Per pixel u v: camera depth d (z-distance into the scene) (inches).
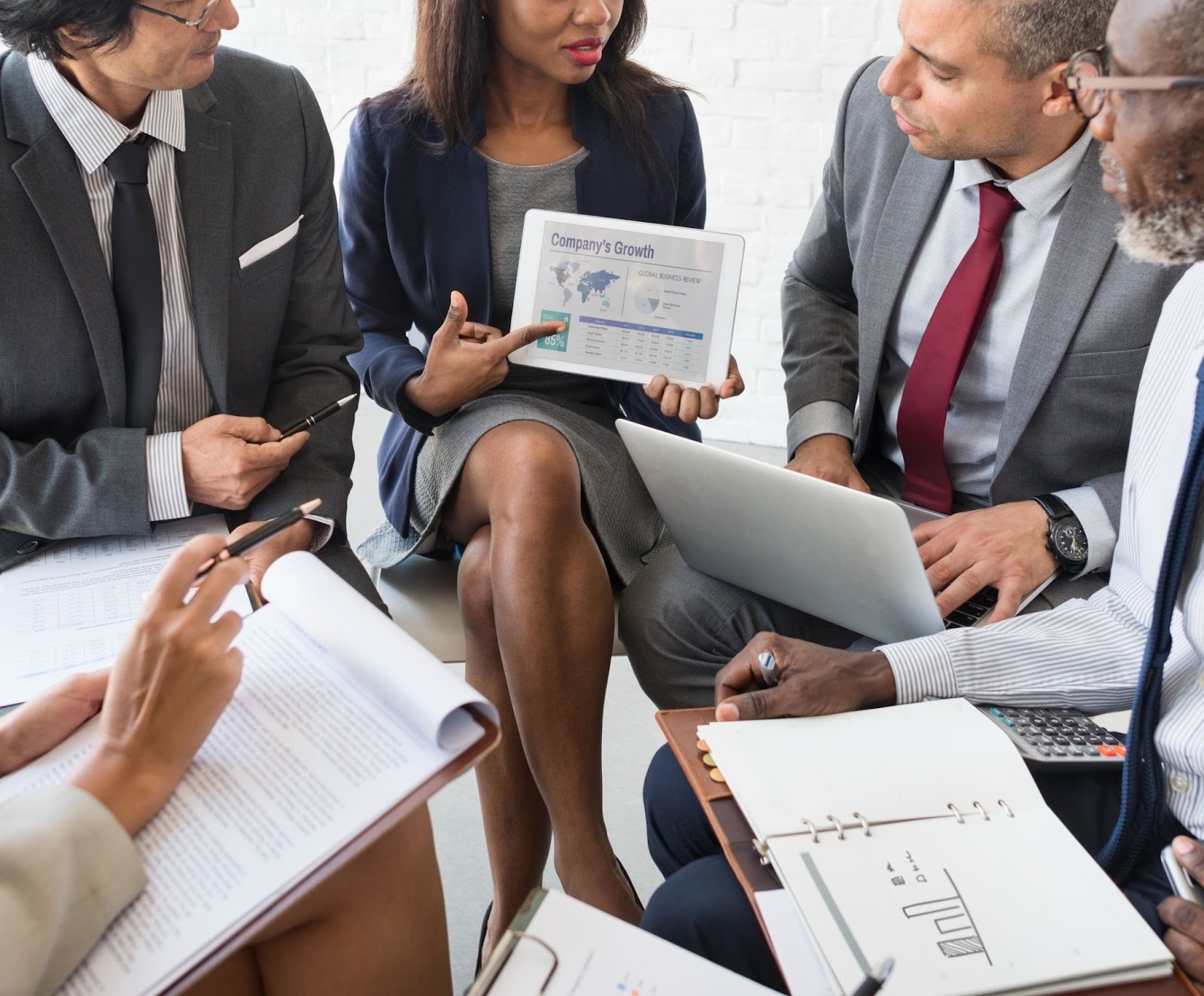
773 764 39.0
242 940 29.8
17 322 49.3
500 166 64.5
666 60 111.7
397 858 39.2
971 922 33.5
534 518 53.5
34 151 48.3
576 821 52.1
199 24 45.7
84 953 29.8
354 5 113.8
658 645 58.9
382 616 36.7
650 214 66.8
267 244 55.0
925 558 54.3
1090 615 45.5
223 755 34.2
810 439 65.7
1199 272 43.6
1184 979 33.0
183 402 55.4
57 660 44.3
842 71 109.1
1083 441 57.3
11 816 30.8
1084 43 48.3
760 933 38.8
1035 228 56.7
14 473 49.2
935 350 59.4
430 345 68.9
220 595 34.2
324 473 55.6
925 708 42.4
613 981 32.7
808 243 69.6
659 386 59.2
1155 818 38.6
